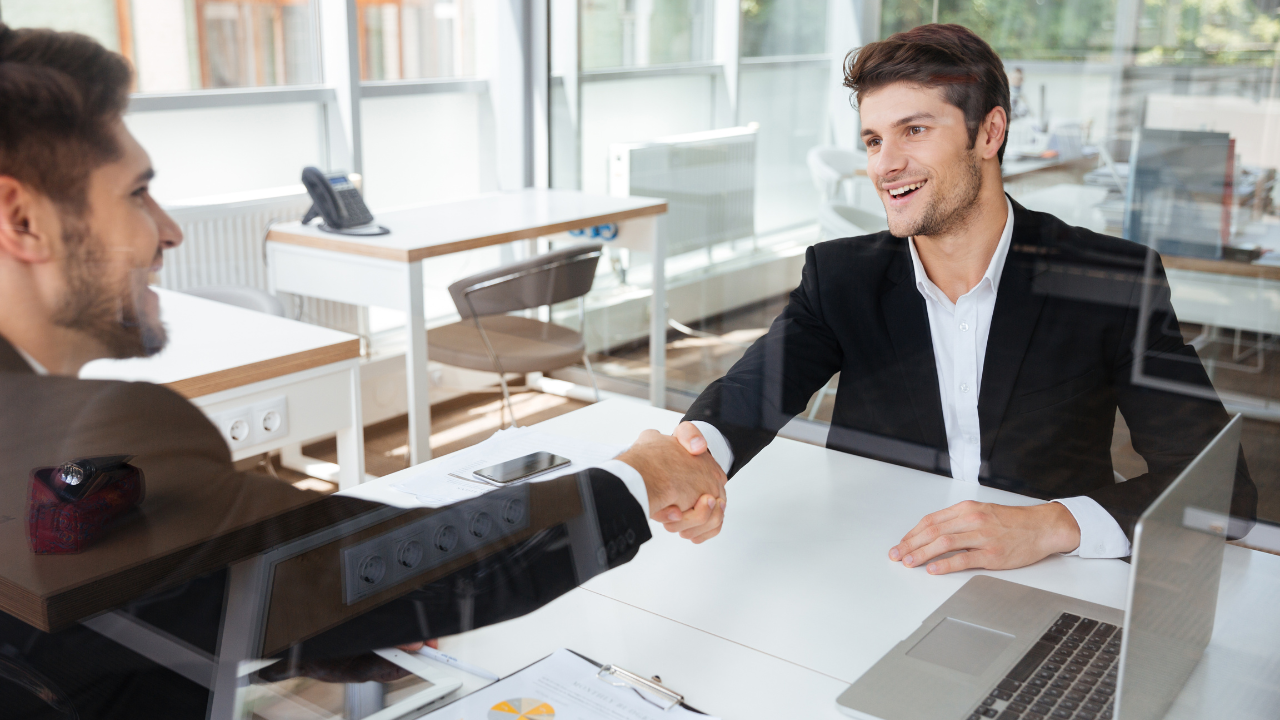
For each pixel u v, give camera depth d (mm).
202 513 661
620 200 2256
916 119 1289
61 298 581
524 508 863
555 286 1345
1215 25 1829
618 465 970
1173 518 662
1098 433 1259
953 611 828
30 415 580
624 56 2457
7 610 578
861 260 1289
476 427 1023
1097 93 1925
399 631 715
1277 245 1870
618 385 2275
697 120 2395
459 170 1571
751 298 2400
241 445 705
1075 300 1243
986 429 1233
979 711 693
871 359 1293
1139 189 1937
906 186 1304
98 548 606
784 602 833
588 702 690
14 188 543
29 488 592
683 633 781
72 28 575
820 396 1291
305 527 716
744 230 2354
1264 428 1931
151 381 640
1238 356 1949
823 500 1044
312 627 685
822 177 2258
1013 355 1259
